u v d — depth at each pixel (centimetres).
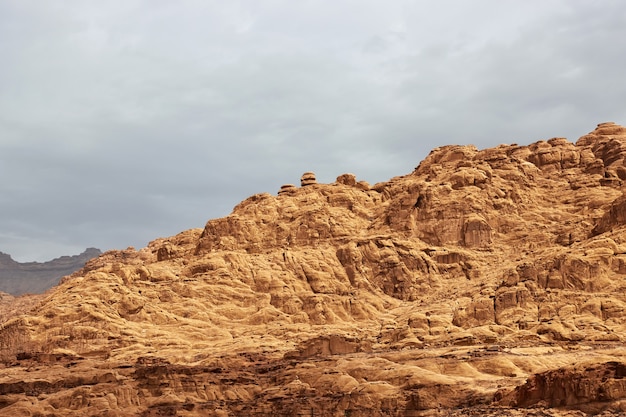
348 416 15650
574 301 19362
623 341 17725
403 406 15412
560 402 13862
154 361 19625
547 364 16325
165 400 17125
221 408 16725
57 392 17825
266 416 16288
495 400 14700
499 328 19038
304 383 17100
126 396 17375
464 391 15388
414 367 16462
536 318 19362
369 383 16100
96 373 18375
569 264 19975
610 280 19738
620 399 13400
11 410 17062
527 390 14262
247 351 19850
